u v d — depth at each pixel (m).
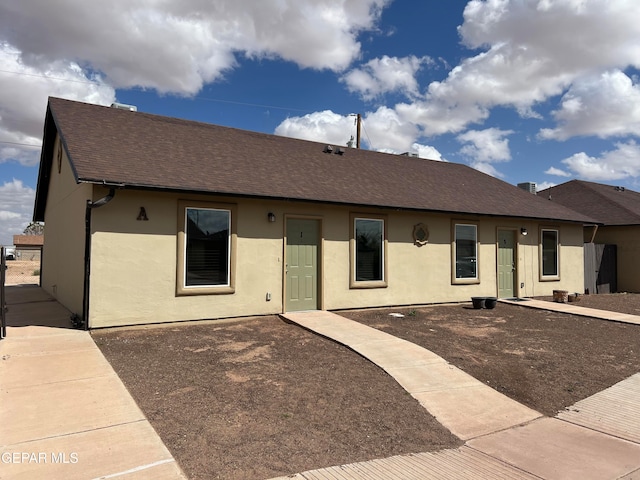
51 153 13.95
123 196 8.55
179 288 9.05
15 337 7.76
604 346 8.58
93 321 8.23
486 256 14.32
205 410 5.00
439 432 4.89
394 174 14.93
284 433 4.59
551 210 16.42
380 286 11.99
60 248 12.50
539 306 12.84
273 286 10.34
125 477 3.54
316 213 10.99
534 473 4.02
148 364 6.50
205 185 9.10
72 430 4.33
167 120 12.70
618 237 19.59
